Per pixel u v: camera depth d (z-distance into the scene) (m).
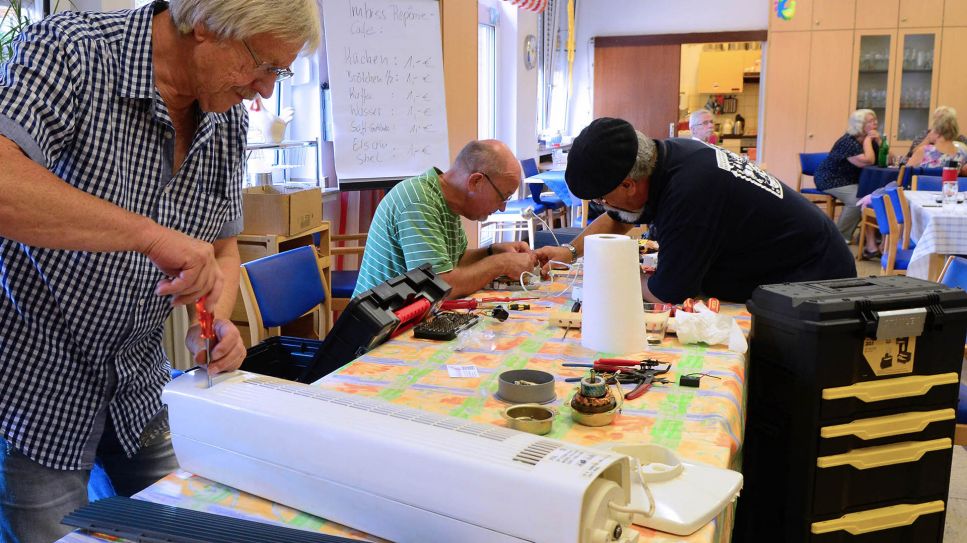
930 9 7.84
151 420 1.43
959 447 2.96
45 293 1.20
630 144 1.84
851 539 1.65
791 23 8.17
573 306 1.89
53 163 1.12
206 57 1.17
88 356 1.27
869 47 8.05
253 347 1.74
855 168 7.00
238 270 1.54
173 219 1.32
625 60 8.88
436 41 3.97
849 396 1.56
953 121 6.34
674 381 1.39
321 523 0.97
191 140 1.32
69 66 1.10
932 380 1.62
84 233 1.01
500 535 0.83
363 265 2.29
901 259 4.80
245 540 0.87
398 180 3.94
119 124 1.18
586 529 0.79
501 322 1.80
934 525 1.71
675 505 0.93
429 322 1.74
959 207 4.42
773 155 8.45
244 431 1.00
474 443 0.88
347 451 0.92
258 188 3.42
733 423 1.26
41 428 1.26
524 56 7.31
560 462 0.83
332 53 3.73
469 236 5.09
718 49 9.95
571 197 5.64
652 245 2.79
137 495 1.02
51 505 1.29
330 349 1.60
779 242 1.93
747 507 1.78
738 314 1.89
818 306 1.52
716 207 1.84
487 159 2.17
